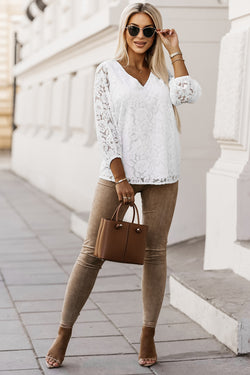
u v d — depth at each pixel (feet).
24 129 56.18
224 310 13.66
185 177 23.63
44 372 12.34
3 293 18.24
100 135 12.07
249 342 13.19
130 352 13.42
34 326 15.12
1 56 92.73
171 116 12.35
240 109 17.24
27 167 52.65
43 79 47.14
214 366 12.64
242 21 17.44
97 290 18.42
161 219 12.52
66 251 24.27
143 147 12.13
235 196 16.85
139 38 12.04
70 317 12.59
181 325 15.05
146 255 12.68
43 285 19.16
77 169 34.68
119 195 11.94
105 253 11.79
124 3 26.76
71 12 37.81
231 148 17.89
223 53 17.87
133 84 12.04
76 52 35.35
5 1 92.58
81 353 13.34
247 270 16.01
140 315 15.99
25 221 31.58
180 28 23.30
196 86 12.43
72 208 35.76
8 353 13.34
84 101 33.99
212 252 18.11
